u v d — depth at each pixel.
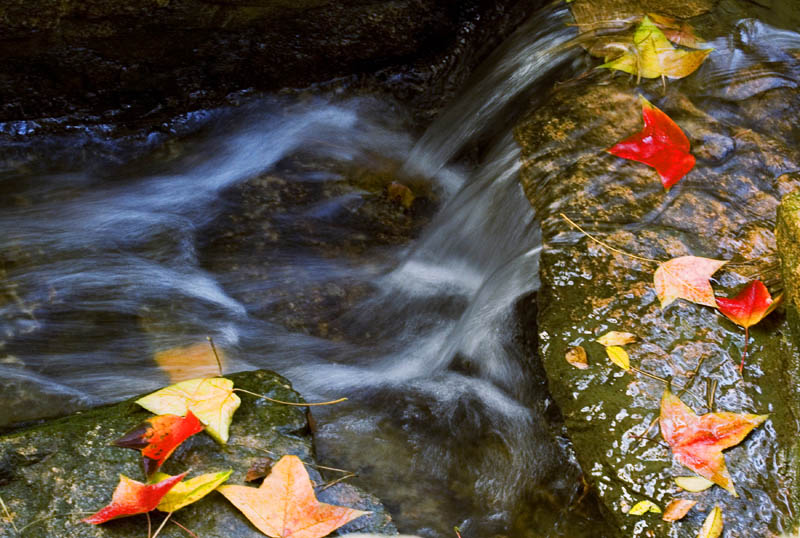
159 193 3.20
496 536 2.00
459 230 2.92
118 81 3.22
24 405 2.27
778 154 2.52
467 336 2.56
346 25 3.39
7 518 1.68
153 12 2.97
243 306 2.76
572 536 1.99
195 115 3.43
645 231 2.30
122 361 2.47
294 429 1.98
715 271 2.14
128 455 1.84
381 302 2.85
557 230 2.32
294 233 3.11
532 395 2.33
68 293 2.68
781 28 3.02
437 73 3.72
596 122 2.66
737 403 1.91
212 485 1.74
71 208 3.07
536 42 3.34
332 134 3.58
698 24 3.02
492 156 3.01
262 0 3.10
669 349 2.02
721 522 1.71
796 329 1.96
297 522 1.70
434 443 2.24
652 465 1.82
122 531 1.68
